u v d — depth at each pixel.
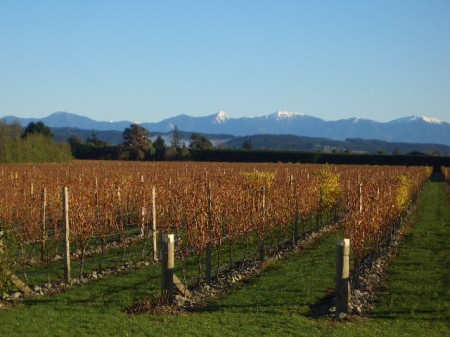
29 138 73.19
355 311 10.28
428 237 19.78
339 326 9.27
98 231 15.95
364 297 11.48
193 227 13.06
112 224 18.25
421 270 14.16
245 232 15.13
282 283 12.62
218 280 13.12
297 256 16.44
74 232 13.70
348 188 25.97
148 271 14.03
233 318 9.65
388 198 18.20
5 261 11.02
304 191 20.91
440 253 16.61
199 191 16.22
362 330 9.05
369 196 17.56
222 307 10.61
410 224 23.72
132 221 21.89
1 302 10.80
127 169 43.91
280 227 18.66
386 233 17.31
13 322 9.20
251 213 15.40
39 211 17.03
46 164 60.53
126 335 8.46
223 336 8.49
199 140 120.31
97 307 10.42
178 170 42.72
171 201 18.64
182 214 16.83
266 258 15.88
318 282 12.68
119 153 101.00
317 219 22.20
